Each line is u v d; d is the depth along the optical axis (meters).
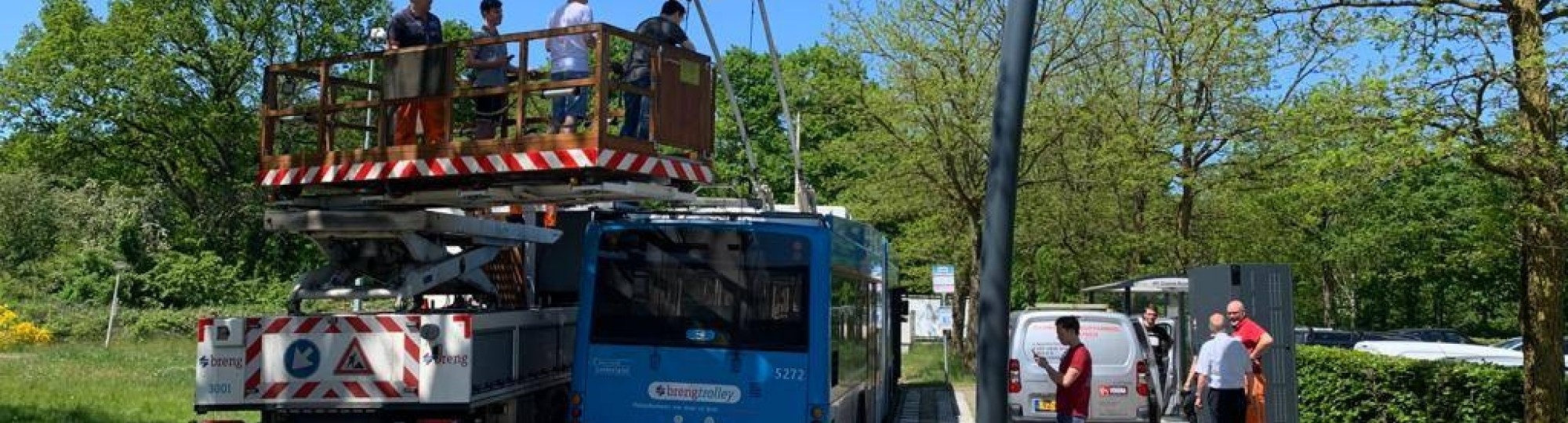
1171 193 27.78
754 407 10.42
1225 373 12.44
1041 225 32.53
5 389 19.12
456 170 9.23
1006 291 6.07
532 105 10.59
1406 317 52.62
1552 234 11.33
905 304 24.62
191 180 52.62
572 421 10.59
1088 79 27.59
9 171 50.41
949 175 28.39
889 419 19.83
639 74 9.55
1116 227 30.89
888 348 19.56
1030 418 16.12
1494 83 11.13
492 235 10.89
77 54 48.50
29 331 33.34
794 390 10.42
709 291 10.61
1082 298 37.28
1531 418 11.63
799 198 17.89
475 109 9.95
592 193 9.24
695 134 9.82
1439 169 11.57
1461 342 33.91
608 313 10.66
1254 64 21.44
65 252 47.00
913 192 30.53
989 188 6.12
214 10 49.50
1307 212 14.33
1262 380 12.89
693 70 9.81
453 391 9.29
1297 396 14.23
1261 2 12.76
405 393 9.33
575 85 9.02
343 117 13.32
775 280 10.57
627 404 10.55
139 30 48.16
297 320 9.49
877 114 28.12
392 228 9.80
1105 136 26.39
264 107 10.16
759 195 15.65
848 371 12.51
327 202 10.00
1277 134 12.27
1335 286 48.72
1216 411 12.48
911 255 34.88
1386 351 26.75
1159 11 24.77
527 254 11.84
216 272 46.56
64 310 39.00
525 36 9.25
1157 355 20.55
